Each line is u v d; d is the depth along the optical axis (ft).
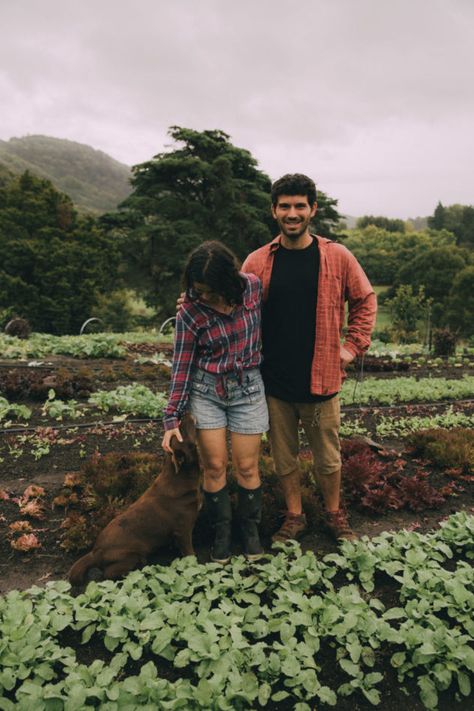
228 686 8.69
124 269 126.72
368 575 11.62
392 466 18.39
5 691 8.76
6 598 10.62
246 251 120.26
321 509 14.35
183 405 11.51
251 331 11.19
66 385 28.48
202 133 128.98
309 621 10.04
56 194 143.33
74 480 16.19
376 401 30.27
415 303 111.45
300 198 10.87
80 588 11.30
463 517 14.07
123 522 11.42
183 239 113.29
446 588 10.97
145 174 126.82
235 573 11.47
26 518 14.37
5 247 124.77
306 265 11.46
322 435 12.45
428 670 9.40
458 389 32.50
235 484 14.94
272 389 12.13
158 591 10.77
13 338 48.29
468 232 431.84
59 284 120.98
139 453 17.94
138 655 9.27
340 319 11.68
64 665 9.45
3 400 24.17
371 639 9.87
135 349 50.70
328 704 8.95
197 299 10.68
